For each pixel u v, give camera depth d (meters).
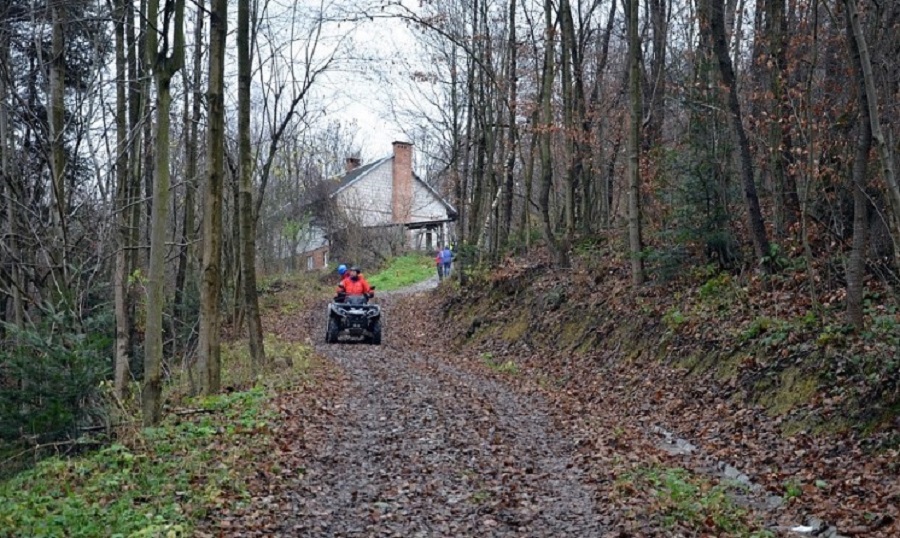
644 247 20.75
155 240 11.66
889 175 9.70
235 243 27.55
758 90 19.30
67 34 17.27
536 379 18.25
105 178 18.59
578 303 21.56
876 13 15.16
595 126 29.80
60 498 8.72
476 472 9.94
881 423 10.13
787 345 13.05
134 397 14.88
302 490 9.22
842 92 16.58
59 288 13.49
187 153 23.45
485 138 31.02
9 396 10.87
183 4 11.52
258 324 18.66
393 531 7.88
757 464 10.35
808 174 14.25
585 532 7.79
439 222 54.84
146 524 7.55
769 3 17.36
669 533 7.52
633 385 15.60
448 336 27.36
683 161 17.81
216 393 15.37
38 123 16.11
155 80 12.84
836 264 15.35
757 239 16.56
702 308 16.42
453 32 29.42
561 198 35.12
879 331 11.83
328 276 46.69
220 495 8.66
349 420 12.97
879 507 8.13
